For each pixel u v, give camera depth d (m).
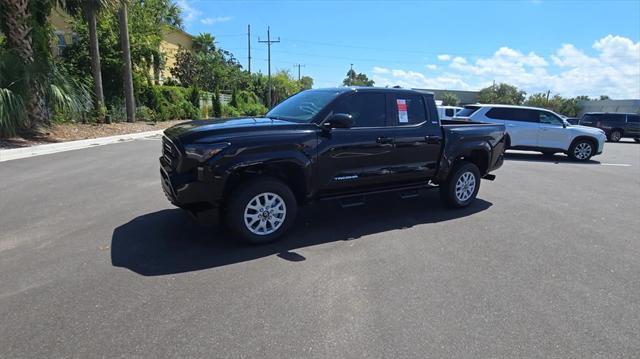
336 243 5.16
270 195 5.00
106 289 3.80
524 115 14.63
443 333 3.23
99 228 5.47
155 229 5.46
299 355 2.92
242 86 57.50
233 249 4.86
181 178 4.64
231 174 4.71
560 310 3.64
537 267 4.58
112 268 4.25
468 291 3.95
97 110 19.27
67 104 14.77
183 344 3.01
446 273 4.34
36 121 14.23
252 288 3.89
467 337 3.19
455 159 6.64
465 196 6.96
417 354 2.96
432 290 3.95
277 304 3.61
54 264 4.32
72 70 21.59
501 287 4.05
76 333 3.11
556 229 6.02
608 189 9.23
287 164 5.08
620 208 7.42
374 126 5.80
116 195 7.17
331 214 6.45
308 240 5.24
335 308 3.56
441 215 6.58
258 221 4.97
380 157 5.82
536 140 14.58
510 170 11.73
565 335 3.26
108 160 10.84
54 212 6.13
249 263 4.46
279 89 68.12
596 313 3.60
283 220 5.11
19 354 2.86
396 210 6.80
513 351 3.03
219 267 4.34
